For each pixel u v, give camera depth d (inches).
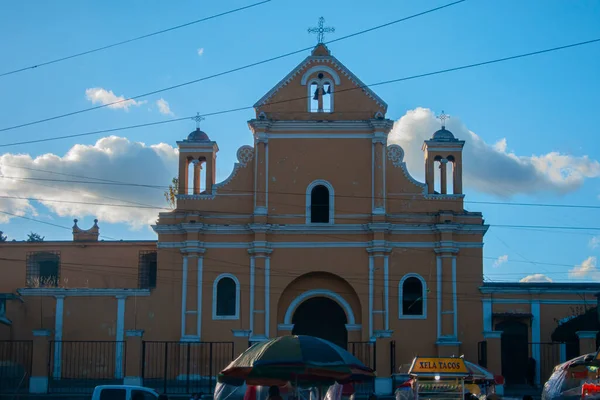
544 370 1733.5
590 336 1625.2
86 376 1761.8
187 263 1796.3
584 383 853.2
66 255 2033.7
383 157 1803.6
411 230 1788.9
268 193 1807.3
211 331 1776.6
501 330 1748.3
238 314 1779.0
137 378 1584.6
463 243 1792.6
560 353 1728.6
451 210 1795.0
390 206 1807.3
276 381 789.9
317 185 1808.6
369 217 1786.4
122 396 1138.7
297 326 1873.8
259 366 705.6
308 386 789.2
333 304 1872.5
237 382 788.6
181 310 1784.0
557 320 1758.1
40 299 1802.4
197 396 1253.1
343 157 1811.0
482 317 1765.5
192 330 1768.0
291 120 1814.7
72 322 1792.6
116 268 2025.1
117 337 1785.2
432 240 1792.6
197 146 1854.1
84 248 2034.9
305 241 1791.3
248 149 1841.8
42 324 1795.0
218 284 1797.5
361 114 1820.9
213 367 1752.0
